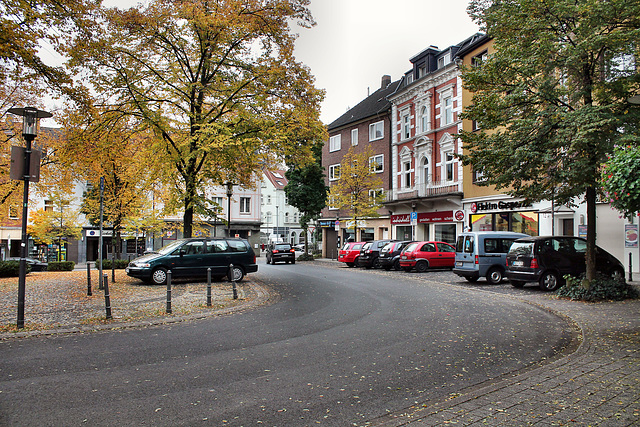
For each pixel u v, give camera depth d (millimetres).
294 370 5832
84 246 42875
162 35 16641
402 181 35969
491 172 12469
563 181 11180
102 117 15625
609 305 10820
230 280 17938
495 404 4383
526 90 11531
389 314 10234
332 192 35531
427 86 32750
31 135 8734
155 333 8250
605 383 4957
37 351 6836
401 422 3994
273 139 16656
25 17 9523
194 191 17625
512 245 15188
